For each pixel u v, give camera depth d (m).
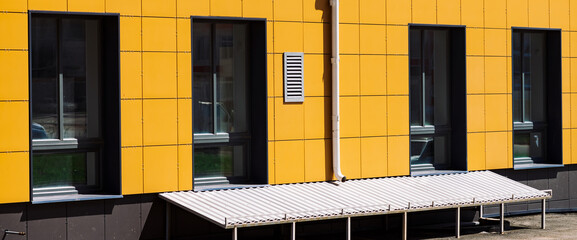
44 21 15.09
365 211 15.68
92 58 15.56
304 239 17.08
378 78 18.06
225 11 16.34
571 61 20.84
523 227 18.78
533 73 20.72
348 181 17.67
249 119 17.14
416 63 18.98
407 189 17.47
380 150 18.16
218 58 16.73
